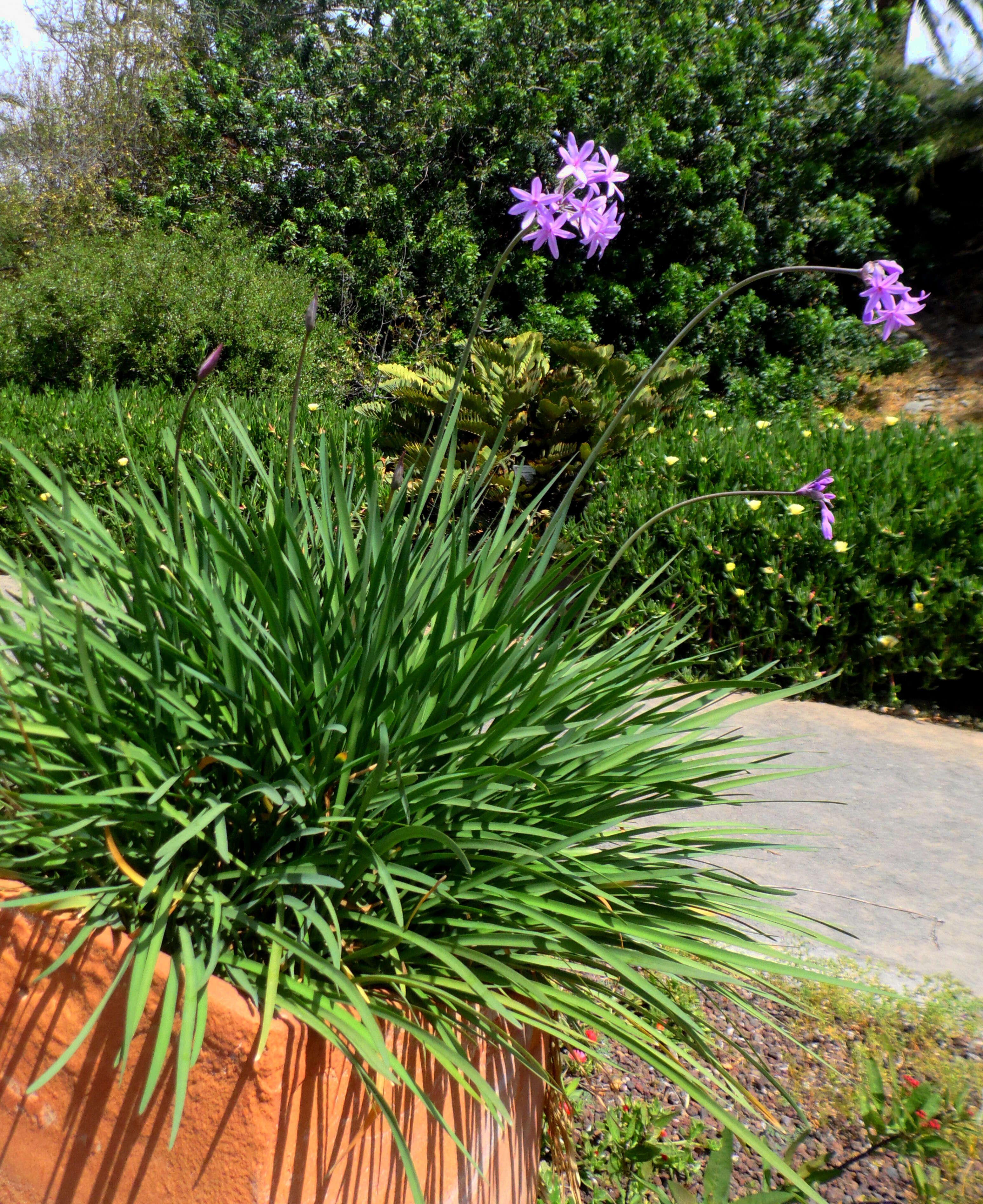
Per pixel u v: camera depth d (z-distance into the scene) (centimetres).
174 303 893
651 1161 206
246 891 158
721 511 570
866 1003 276
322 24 1445
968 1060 253
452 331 1067
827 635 563
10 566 185
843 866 369
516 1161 190
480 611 215
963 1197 209
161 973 138
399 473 198
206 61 1319
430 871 179
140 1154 140
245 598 204
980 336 1337
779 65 1236
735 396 1098
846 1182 215
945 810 422
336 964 139
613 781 184
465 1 1236
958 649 543
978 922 330
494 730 169
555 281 1126
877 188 1395
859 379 1252
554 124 1147
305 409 723
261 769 174
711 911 188
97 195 1276
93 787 167
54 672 166
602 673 213
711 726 205
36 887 168
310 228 1145
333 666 181
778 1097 240
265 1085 127
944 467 566
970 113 1386
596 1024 149
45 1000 151
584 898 169
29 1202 153
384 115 1189
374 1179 146
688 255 1183
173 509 181
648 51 1144
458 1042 149
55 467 188
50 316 902
